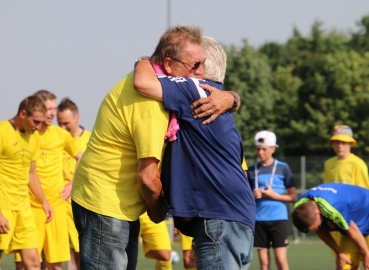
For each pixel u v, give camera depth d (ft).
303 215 39.19
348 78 216.13
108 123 22.86
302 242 114.83
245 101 218.59
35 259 45.75
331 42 249.96
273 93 222.48
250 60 223.10
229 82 222.28
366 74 217.56
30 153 46.16
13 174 45.32
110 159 22.80
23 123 45.42
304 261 75.15
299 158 116.67
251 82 221.46
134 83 22.16
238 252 22.85
